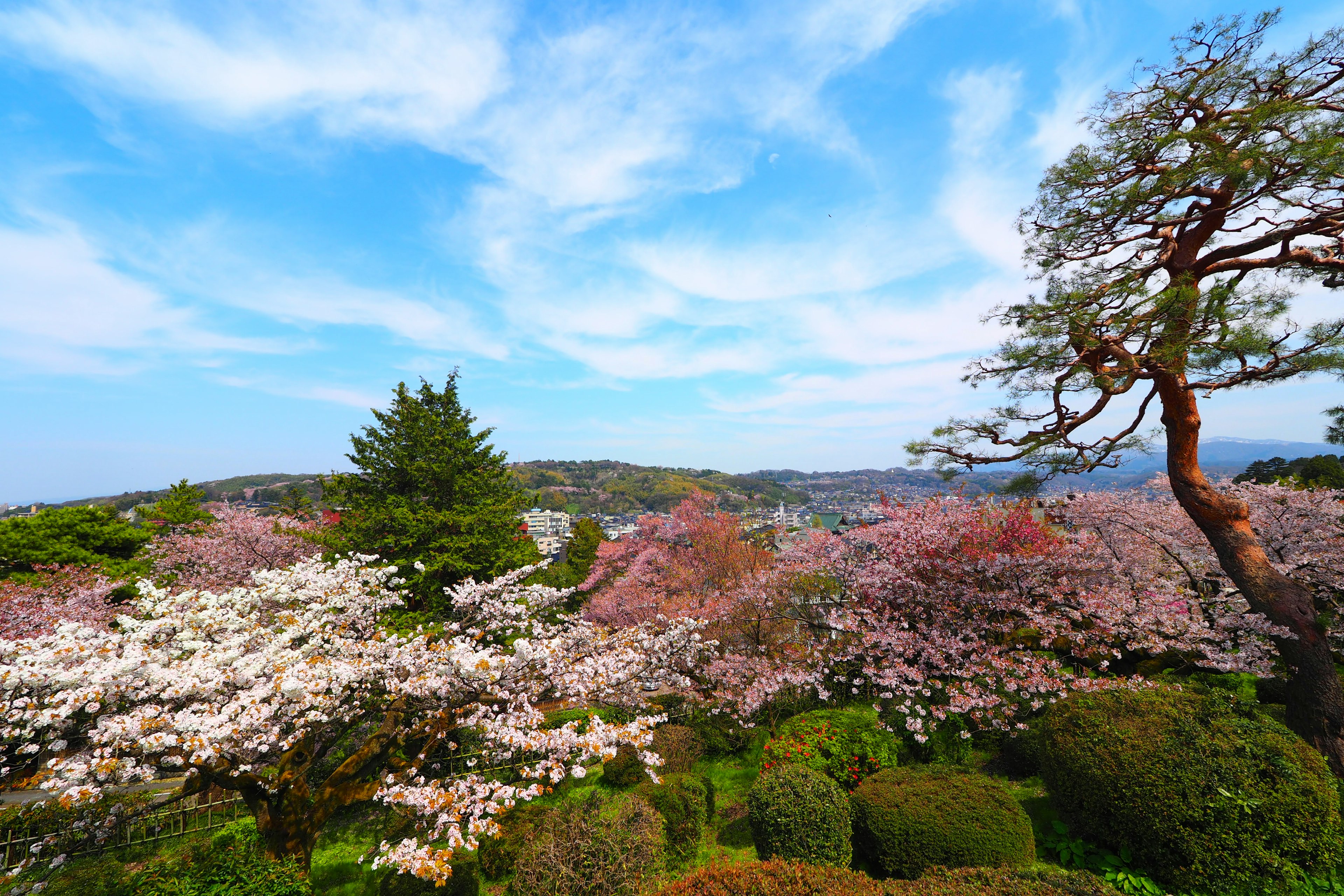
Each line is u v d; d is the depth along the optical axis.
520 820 8.76
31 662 6.37
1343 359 8.41
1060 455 11.06
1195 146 9.24
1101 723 7.34
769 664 12.73
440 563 16.75
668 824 8.05
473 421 20.56
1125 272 11.04
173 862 6.81
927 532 12.64
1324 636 8.97
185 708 6.92
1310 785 6.24
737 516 21.59
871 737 9.33
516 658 7.57
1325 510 11.73
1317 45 8.57
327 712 7.66
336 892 8.16
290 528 22.88
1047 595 11.56
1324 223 9.23
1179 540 13.15
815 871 5.67
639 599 20.66
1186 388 9.76
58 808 8.88
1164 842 6.33
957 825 6.78
